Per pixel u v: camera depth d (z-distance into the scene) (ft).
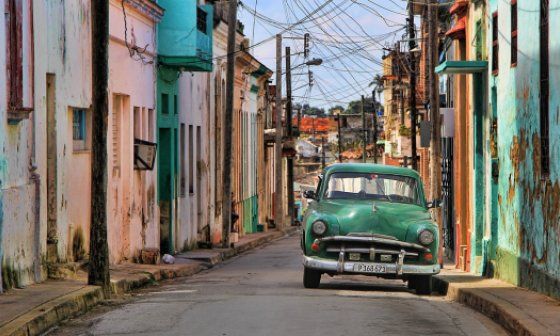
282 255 121.49
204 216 126.72
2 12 51.08
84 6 71.41
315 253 62.64
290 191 234.58
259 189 194.08
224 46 143.54
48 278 60.59
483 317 50.57
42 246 59.72
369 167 68.33
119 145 83.46
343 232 62.13
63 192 65.36
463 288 60.08
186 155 114.42
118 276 68.85
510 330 45.42
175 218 108.06
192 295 57.72
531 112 59.82
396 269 61.72
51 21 62.69
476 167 82.33
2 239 50.88
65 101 66.13
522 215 62.08
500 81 70.90
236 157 158.92
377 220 62.49
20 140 55.36
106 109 57.57
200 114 124.47
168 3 100.22
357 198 66.69
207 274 87.35
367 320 45.14
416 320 46.21
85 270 66.74
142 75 92.27
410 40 129.70
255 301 52.47
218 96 137.90
